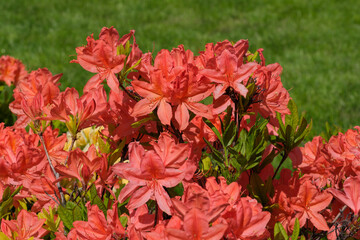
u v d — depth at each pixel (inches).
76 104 62.1
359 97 218.2
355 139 66.2
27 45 310.3
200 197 44.6
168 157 51.1
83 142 94.4
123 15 407.8
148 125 64.5
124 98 63.2
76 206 58.1
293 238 54.7
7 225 58.2
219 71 57.8
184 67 56.8
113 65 58.3
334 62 279.1
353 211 59.0
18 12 410.9
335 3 429.1
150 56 63.0
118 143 67.2
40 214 63.3
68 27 362.3
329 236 63.2
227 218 49.3
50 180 63.3
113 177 62.5
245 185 67.3
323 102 211.2
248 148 60.4
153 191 50.6
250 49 69.2
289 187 63.6
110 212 53.1
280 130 66.4
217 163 63.3
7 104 125.6
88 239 53.7
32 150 62.1
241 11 418.9
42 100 64.6
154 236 48.4
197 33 347.6
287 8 420.2
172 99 55.7
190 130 62.0
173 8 431.8
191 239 43.3
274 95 63.4
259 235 49.1
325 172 70.3
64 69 236.7
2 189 62.6
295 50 305.3
